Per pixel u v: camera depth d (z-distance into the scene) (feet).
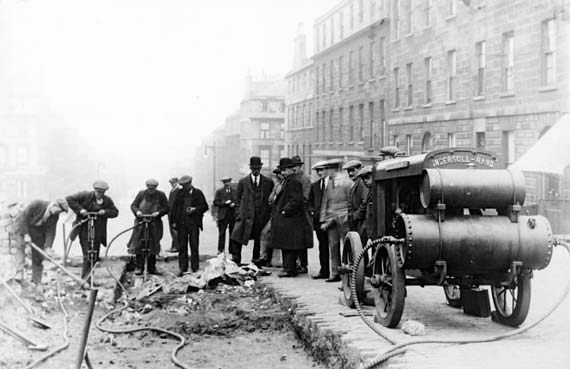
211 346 30.78
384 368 21.16
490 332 25.40
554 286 38.19
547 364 20.21
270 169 313.32
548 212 69.97
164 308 39.22
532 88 77.92
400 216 25.04
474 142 92.12
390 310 25.81
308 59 206.28
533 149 72.33
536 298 34.01
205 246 73.51
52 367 25.21
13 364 25.04
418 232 23.98
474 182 24.31
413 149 113.19
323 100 174.29
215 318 35.42
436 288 38.40
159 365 27.30
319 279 42.50
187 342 31.48
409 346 22.74
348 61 153.79
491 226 24.34
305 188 43.65
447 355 21.56
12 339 27.76
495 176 24.53
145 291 42.86
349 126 153.48
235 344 31.07
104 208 44.68
